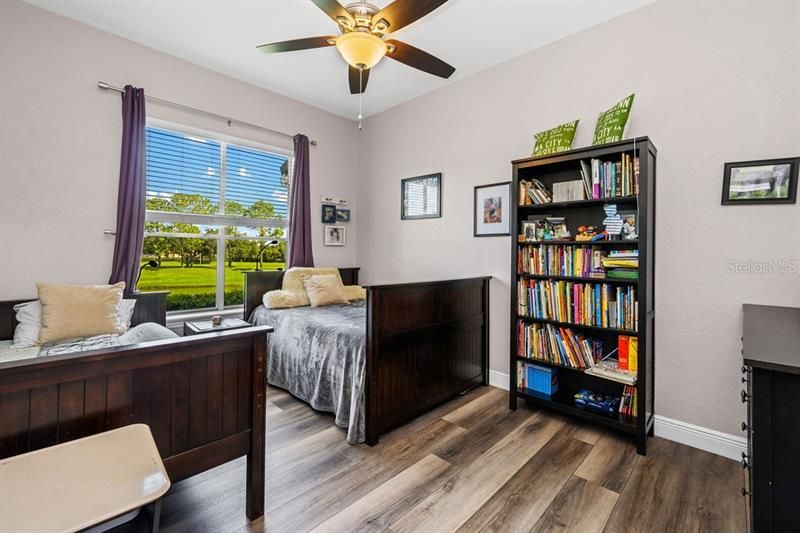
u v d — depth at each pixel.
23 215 2.40
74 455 1.03
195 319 3.27
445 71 2.27
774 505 0.93
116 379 1.21
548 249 2.51
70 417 1.13
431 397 2.55
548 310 2.50
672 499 1.63
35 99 2.43
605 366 2.28
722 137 2.03
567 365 2.41
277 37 2.74
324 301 3.47
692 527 1.46
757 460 0.95
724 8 2.02
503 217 3.06
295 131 3.85
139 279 3.02
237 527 1.44
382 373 2.18
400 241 3.95
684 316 2.15
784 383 0.91
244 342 1.50
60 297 2.27
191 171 3.27
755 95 1.93
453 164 3.44
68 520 0.80
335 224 4.28
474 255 3.28
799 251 1.82
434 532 1.43
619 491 1.69
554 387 2.63
